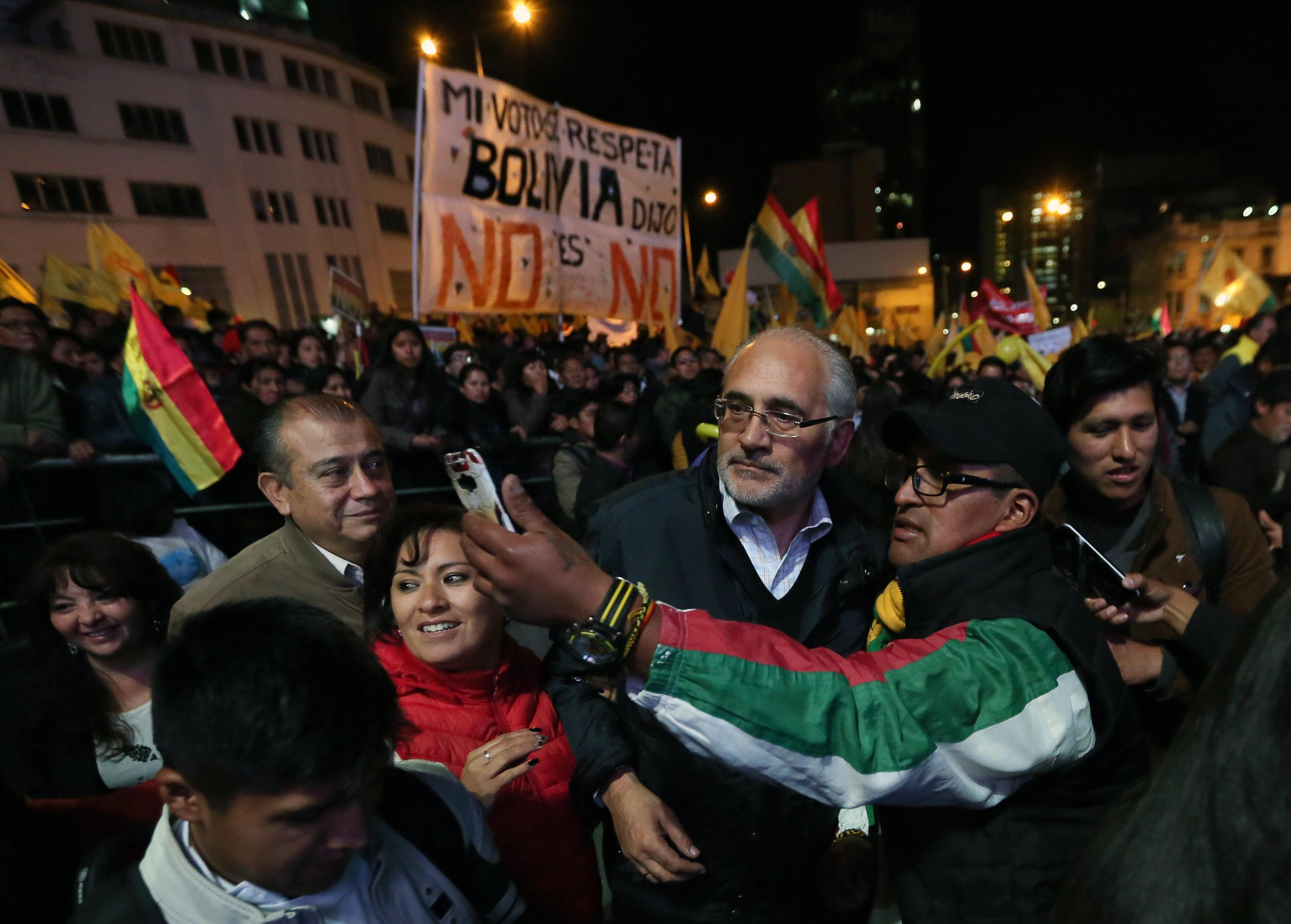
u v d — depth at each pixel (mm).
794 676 889
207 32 27141
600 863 2447
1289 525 1827
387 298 34438
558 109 6184
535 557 835
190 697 779
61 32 24078
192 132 26766
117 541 1708
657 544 1565
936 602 1110
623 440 3859
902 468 1309
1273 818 501
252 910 851
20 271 22719
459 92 5434
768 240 7598
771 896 1475
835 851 1492
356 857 965
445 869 1047
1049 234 116812
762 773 883
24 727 1642
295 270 29906
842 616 1577
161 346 2938
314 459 1710
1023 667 955
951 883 1067
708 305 16922
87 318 6801
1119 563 1781
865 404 4047
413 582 1485
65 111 23812
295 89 29938
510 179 5801
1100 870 599
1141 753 1062
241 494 3693
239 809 800
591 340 12172
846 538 1595
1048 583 1083
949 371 9516
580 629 833
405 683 1506
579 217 6406
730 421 1486
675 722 870
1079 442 1746
